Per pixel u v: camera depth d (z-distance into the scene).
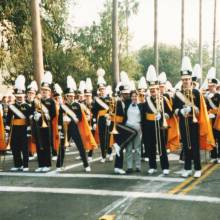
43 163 10.40
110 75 33.31
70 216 6.55
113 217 6.41
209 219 6.27
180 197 7.47
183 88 9.28
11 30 19.42
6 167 11.14
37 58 16.52
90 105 13.11
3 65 20.28
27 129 10.50
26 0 18.94
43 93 10.52
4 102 13.41
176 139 10.51
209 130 9.33
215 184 8.48
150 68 9.69
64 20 21.83
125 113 9.78
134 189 8.13
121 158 9.82
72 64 25.03
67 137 10.77
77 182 8.94
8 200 7.58
